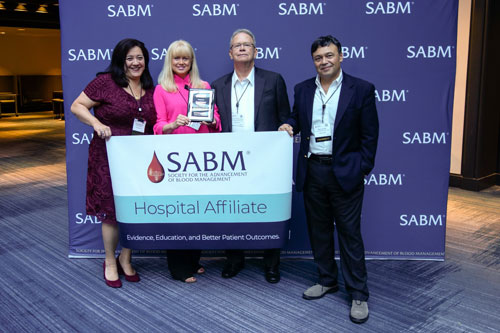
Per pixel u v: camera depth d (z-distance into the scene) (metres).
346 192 2.51
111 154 2.76
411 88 3.30
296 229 3.47
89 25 3.31
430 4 3.21
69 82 3.37
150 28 3.31
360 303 2.58
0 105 15.16
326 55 2.40
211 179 2.76
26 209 4.84
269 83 2.88
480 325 2.49
